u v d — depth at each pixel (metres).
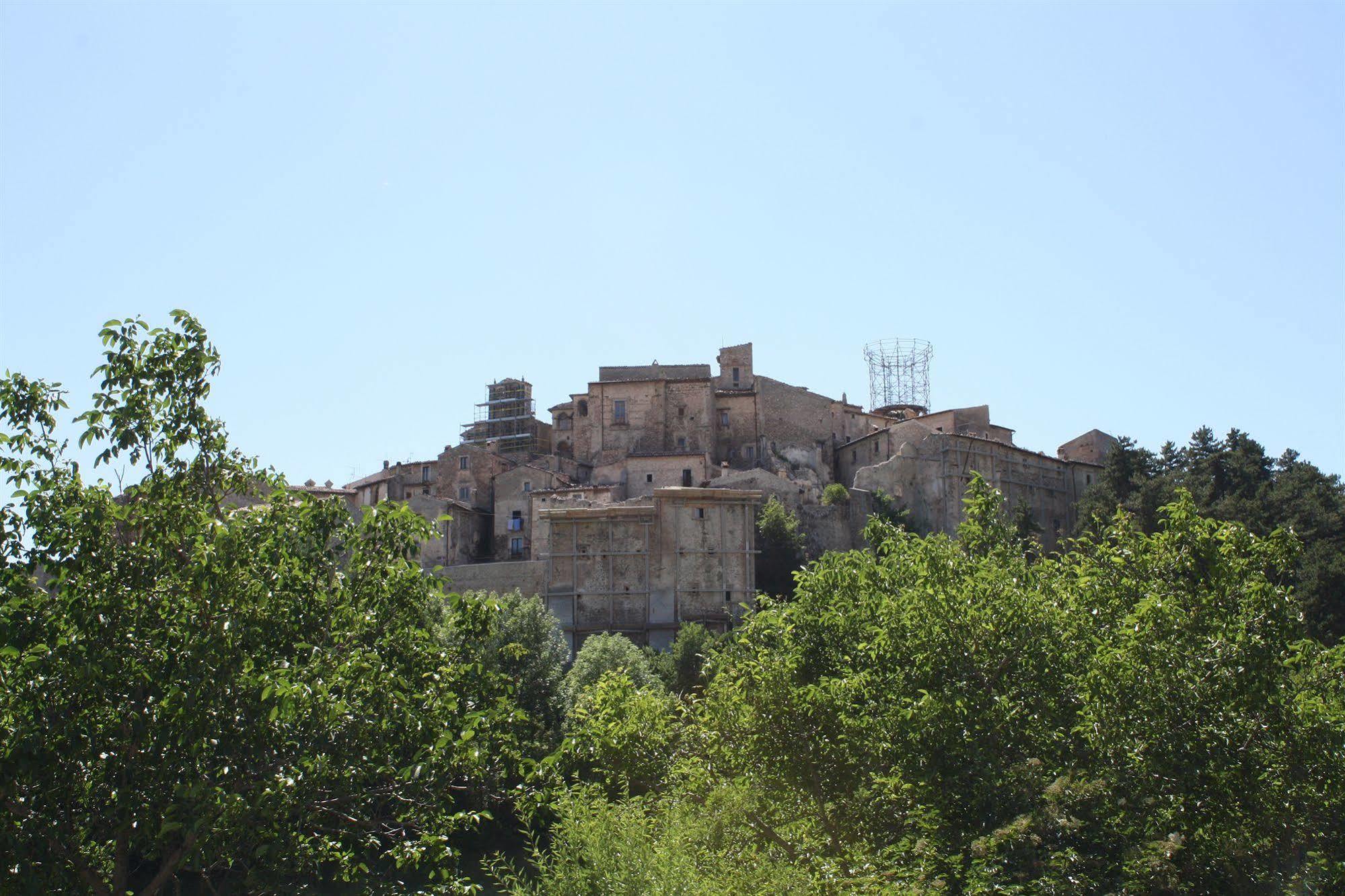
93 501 22.83
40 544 22.66
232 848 22.25
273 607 24.39
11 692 21.12
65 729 21.20
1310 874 27.22
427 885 24.36
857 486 107.81
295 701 22.06
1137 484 94.69
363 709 23.78
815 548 101.12
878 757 31.62
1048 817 30.73
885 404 140.00
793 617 38.59
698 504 90.94
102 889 22.16
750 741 32.81
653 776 35.34
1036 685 32.12
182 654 22.06
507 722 27.48
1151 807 29.25
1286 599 29.69
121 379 24.34
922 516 106.75
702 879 25.20
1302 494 79.44
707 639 70.88
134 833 22.36
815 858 28.94
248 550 24.20
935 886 28.47
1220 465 88.25
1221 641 29.31
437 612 33.91
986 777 29.89
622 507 90.88
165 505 23.84
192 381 24.88
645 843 25.31
